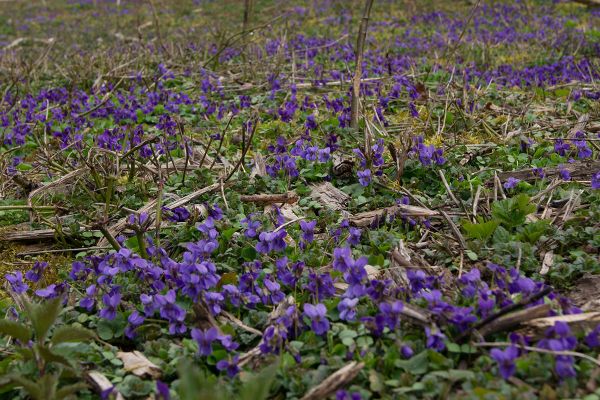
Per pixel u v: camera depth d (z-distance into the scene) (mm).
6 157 1457
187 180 1186
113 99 1910
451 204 1055
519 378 715
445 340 747
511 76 1954
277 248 913
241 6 4762
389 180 1126
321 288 829
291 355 761
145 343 813
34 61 2633
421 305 800
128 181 1196
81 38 3781
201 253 868
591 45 2512
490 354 711
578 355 710
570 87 1796
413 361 734
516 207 977
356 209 1081
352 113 1415
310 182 1158
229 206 1079
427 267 900
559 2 3924
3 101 1894
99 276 897
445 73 1925
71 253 1035
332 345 771
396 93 1604
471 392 696
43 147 1384
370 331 777
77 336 753
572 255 906
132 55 2490
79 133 1518
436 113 1532
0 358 802
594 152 1231
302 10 4141
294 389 728
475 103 1549
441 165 1140
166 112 1700
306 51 2344
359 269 805
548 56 2379
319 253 950
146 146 1349
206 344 756
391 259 921
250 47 2518
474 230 951
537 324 748
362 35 1388
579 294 852
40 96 1903
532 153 1253
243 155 1156
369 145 1135
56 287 863
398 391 713
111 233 1035
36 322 740
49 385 705
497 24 3309
